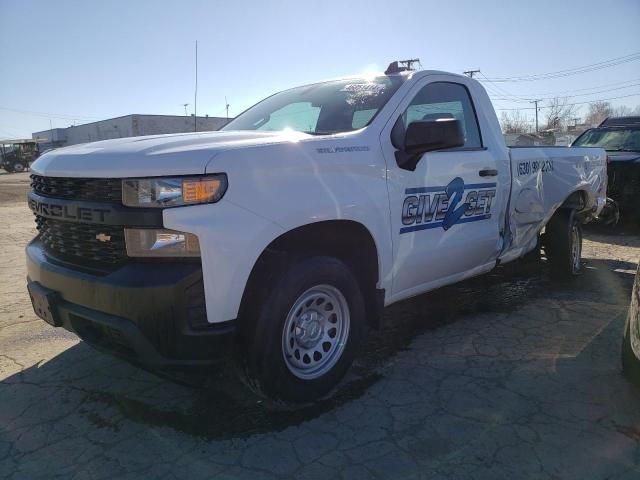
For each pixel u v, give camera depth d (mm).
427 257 3830
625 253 7586
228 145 2799
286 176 2869
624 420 3012
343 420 3064
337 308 3350
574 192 5840
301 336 3178
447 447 2779
